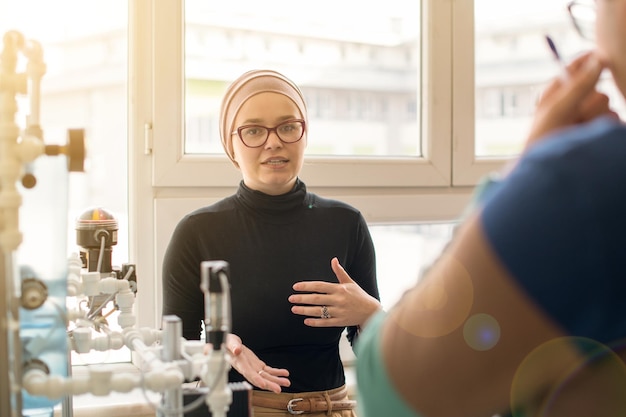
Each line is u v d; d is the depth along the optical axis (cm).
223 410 80
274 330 148
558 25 223
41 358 85
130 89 173
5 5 168
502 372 50
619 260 47
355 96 202
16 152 81
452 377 51
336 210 162
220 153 183
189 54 180
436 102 204
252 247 150
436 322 52
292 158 151
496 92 216
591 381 51
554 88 60
